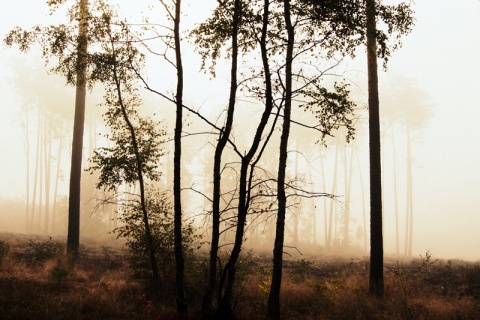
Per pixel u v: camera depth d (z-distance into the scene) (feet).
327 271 54.75
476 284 42.16
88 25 35.24
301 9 27.20
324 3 25.43
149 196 38.83
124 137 38.60
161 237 35.50
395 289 38.24
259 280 39.75
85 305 27.14
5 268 37.52
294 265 52.95
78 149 53.11
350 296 34.71
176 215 26.04
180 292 25.45
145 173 38.55
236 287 34.42
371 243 38.68
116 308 27.02
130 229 36.65
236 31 26.25
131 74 36.60
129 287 33.78
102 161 36.70
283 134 29.12
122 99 39.60
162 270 36.22
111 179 37.14
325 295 34.40
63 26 35.60
